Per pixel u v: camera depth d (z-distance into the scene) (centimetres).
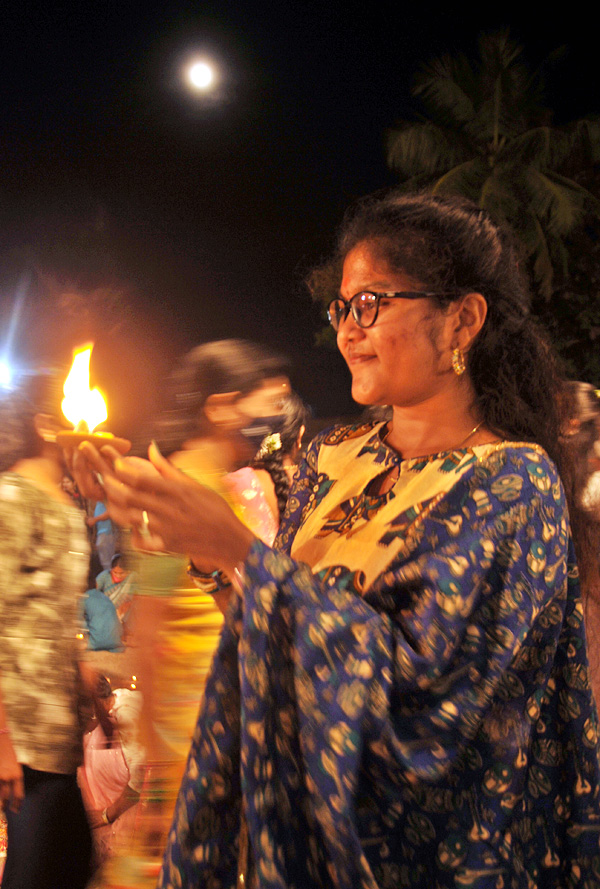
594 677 183
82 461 103
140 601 202
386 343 119
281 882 101
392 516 116
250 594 101
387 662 100
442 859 107
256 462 276
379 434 135
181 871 108
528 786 118
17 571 251
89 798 293
